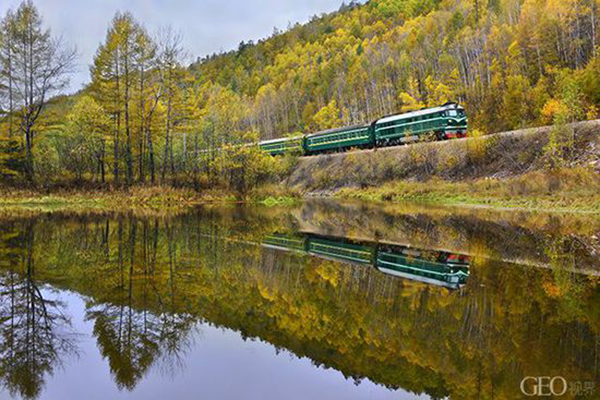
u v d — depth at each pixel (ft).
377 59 362.94
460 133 147.74
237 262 37.42
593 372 15.76
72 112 132.67
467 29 293.84
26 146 102.58
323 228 64.75
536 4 227.20
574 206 85.15
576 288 28.17
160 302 25.79
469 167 135.95
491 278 31.53
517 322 21.53
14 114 99.09
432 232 59.31
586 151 104.94
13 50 96.53
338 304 25.31
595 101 143.54
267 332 21.02
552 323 21.26
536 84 184.44
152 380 16.01
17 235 51.26
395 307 24.67
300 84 423.64
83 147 118.01
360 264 37.22
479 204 108.47
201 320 22.72
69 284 29.50
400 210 99.96
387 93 302.04
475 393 14.28
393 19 531.50
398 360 17.43
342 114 337.31
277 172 179.83
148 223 65.57
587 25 200.44
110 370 16.96
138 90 108.88
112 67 104.06
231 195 125.08
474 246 46.88
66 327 21.63
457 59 270.26
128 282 30.19
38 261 36.60
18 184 98.53
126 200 100.37
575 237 52.65
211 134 143.13
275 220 75.15
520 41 213.66
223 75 555.69
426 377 15.71
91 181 108.17
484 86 223.71
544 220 70.59
